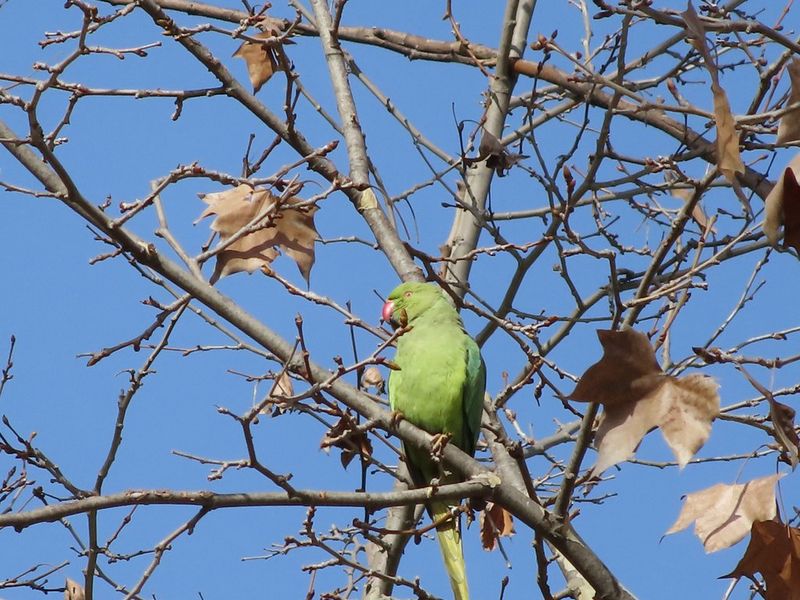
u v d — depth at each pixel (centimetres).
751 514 841
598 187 1140
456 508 909
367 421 1012
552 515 945
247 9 1204
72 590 1023
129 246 962
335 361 883
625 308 939
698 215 1355
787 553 841
